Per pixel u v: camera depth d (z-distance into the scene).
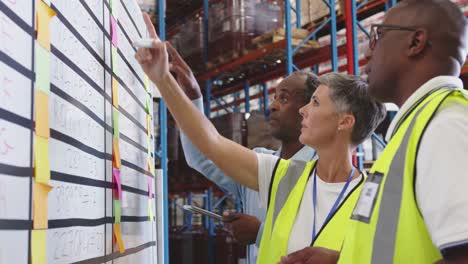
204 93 7.96
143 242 1.98
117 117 1.53
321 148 1.88
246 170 1.96
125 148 1.69
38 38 0.94
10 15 0.83
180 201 10.20
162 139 4.52
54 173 1.02
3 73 0.80
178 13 7.43
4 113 0.80
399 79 1.32
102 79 1.41
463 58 1.29
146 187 2.09
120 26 1.69
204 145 1.90
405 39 1.29
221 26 6.14
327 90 1.88
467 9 5.57
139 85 2.00
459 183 0.99
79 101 1.19
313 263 1.45
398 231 1.13
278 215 1.85
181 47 7.10
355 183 1.81
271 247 1.81
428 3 1.28
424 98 1.22
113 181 1.47
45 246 0.94
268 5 6.05
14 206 0.82
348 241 1.27
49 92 0.99
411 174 1.11
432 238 1.03
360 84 1.88
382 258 1.14
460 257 0.97
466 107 1.07
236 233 2.29
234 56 6.02
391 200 1.16
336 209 1.75
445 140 1.03
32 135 0.90
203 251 7.51
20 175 0.85
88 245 1.22
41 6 0.96
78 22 1.21
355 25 5.29
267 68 6.89
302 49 5.66
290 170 1.94
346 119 1.86
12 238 0.82
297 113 2.37
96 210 1.30
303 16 6.14
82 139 1.20
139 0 4.84
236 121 6.04
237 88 7.88
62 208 1.06
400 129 1.20
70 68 1.14
